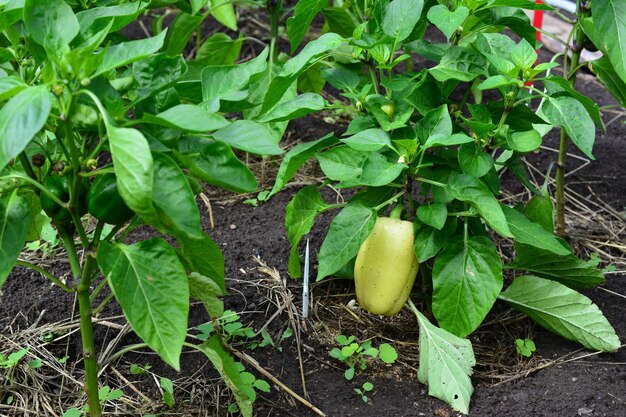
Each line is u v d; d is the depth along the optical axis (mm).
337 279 1936
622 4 1800
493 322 1878
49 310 1873
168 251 1541
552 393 1752
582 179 2201
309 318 1871
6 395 1757
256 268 1955
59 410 1736
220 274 1700
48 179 1575
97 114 1524
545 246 1727
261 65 1619
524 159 2246
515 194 2156
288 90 2012
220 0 2312
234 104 1621
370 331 1858
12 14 1563
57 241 1990
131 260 1536
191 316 1869
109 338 1834
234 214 2078
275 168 2182
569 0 2531
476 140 1742
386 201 1754
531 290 1810
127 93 1638
